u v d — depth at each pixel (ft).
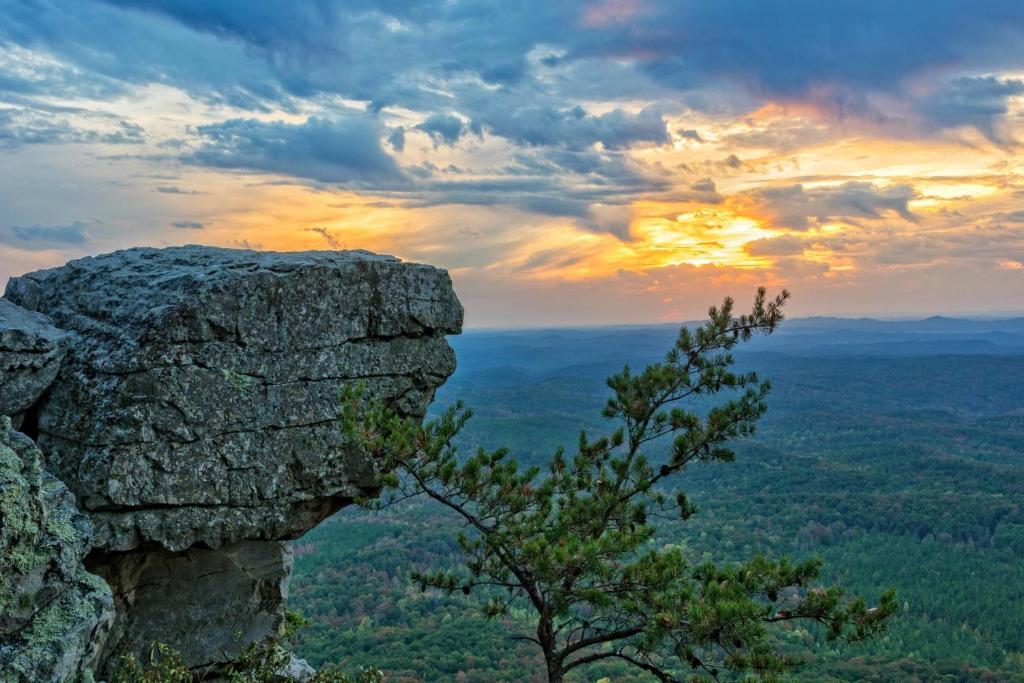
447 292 35.12
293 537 31.91
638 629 29.81
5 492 21.29
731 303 41.60
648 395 40.37
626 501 37.86
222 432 29.14
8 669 20.33
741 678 26.07
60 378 29.09
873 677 247.29
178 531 28.37
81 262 35.45
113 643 29.73
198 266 32.19
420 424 34.55
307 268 31.07
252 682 30.63
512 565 33.53
